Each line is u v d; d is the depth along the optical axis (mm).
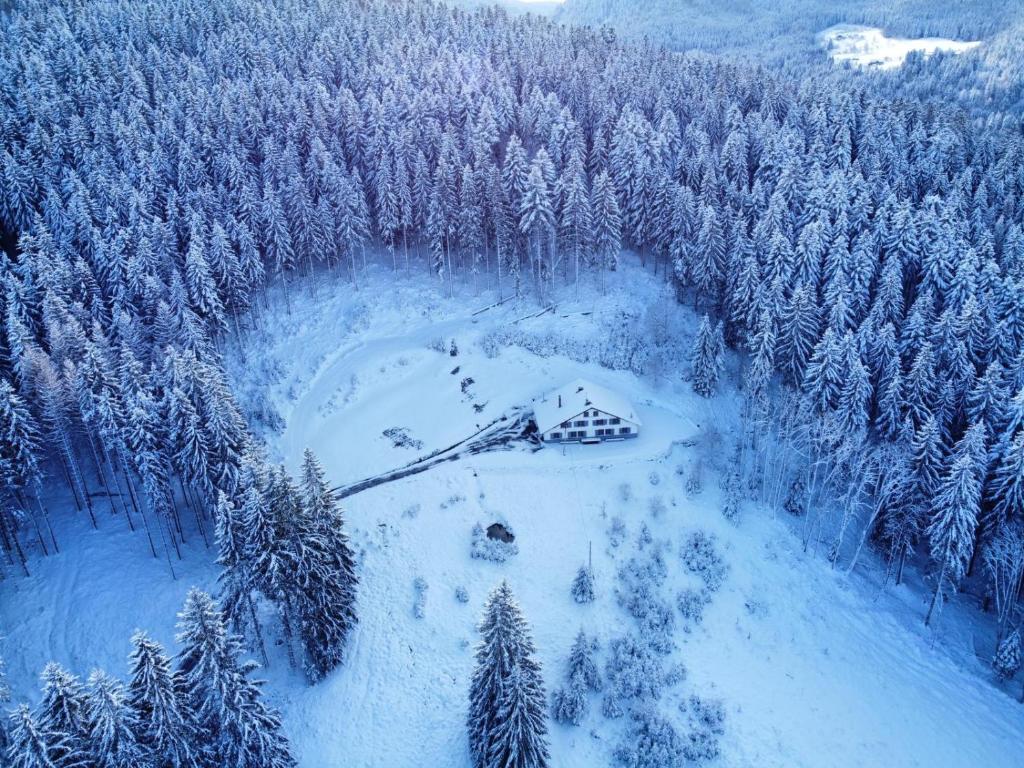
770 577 54750
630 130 88562
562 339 76812
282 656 46594
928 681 48750
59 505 58219
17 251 80625
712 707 45125
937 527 50906
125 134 87375
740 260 75125
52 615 49000
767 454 61438
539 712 36719
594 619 50438
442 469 62031
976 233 80938
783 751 43594
